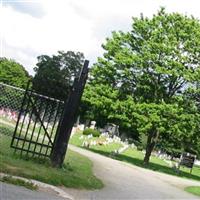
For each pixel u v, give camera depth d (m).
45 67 109.12
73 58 114.50
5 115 38.12
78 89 16.72
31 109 17.47
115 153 39.66
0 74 101.56
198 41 41.59
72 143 42.06
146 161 40.72
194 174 45.31
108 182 17.52
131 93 42.59
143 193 17.12
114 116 40.41
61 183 13.63
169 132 39.41
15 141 20.70
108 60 42.88
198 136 41.59
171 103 41.25
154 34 41.62
